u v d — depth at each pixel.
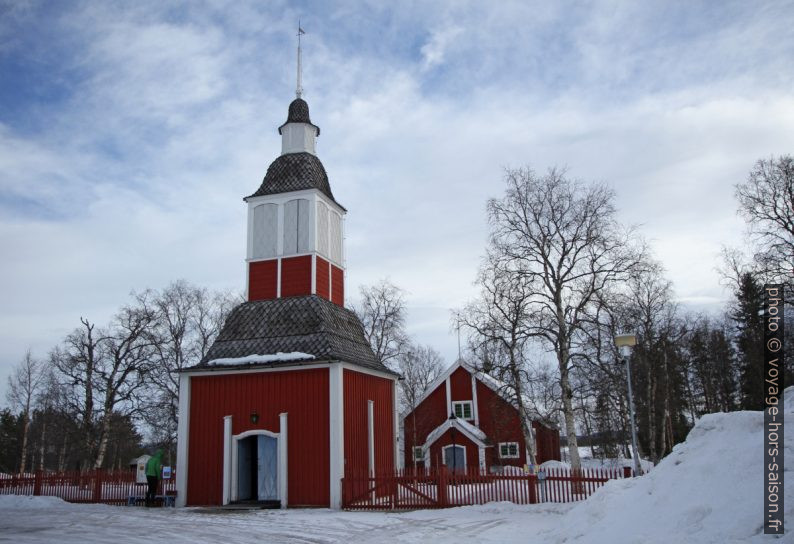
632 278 29.88
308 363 23.81
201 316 52.22
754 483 10.30
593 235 29.72
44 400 57.50
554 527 15.02
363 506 22.19
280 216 28.36
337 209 30.81
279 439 23.66
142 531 16.91
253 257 28.34
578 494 20.78
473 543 14.38
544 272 30.52
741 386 48.94
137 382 45.91
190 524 18.42
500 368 30.48
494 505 20.73
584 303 29.05
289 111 31.03
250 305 27.50
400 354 48.16
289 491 23.20
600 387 31.08
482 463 42.31
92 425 45.59
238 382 24.86
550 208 30.72
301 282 27.41
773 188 37.56
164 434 51.59
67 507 24.33
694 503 10.77
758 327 44.16
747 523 9.17
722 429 13.23
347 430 24.11
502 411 42.00
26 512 22.27
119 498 26.17
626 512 12.23
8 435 69.50
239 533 16.50
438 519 18.95
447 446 43.38
